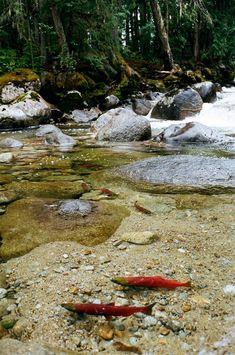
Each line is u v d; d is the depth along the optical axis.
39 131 10.82
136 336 2.14
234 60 29.91
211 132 9.29
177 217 4.02
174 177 5.41
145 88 19.05
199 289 2.60
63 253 3.21
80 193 4.93
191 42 28.83
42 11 16.34
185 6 20.56
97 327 2.23
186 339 2.10
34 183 5.43
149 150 8.13
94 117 15.37
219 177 5.32
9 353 1.85
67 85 15.88
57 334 2.18
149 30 24.64
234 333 2.12
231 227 3.70
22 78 14.64
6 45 19.33
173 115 13.83
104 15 17.55
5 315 2.38
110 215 4.00
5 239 3.52
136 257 3.10
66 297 2.54
